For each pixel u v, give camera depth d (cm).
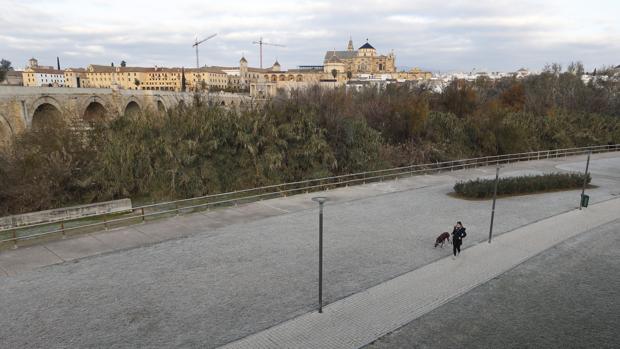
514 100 6712
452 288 1301
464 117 4675
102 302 1173
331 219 2012
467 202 2397
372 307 1175
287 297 1222
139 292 1234
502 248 1653
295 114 3102
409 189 2717
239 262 1470
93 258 1485
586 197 2261
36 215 1914
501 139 4078
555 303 1223
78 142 2633
